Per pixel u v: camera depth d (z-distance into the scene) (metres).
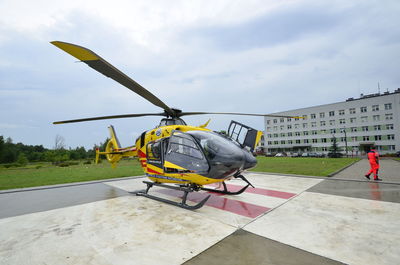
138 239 3.18
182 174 4.67
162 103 4.88
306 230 3.40
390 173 9.91
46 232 3.55
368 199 5.23
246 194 6.05
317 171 10.83
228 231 3.42
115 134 8.95
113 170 14.62
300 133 48.03
